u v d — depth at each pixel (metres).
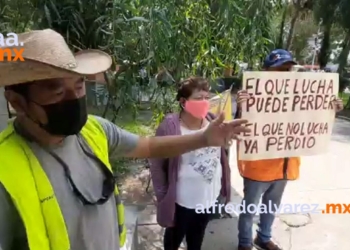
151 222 3.37
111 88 3.12
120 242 1.35
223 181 2.50
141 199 3.80
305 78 2.28
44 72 0.90
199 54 3.21
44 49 0.90
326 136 2.43
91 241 1.11
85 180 1.11
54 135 1.02
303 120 2.36
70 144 1.08
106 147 1.23
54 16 2.68
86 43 2.84
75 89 1.00
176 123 2.20
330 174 4.70
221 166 2.45
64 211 1.03
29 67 0.89
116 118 3.35
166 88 3.36
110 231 1.19
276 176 2.64
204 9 3.16
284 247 3.04
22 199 0.93
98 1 2.77
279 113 2.30
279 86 2.25
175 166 2.25
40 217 0.96
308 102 2.34
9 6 2.66
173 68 3.22
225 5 3.14
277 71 2.40
